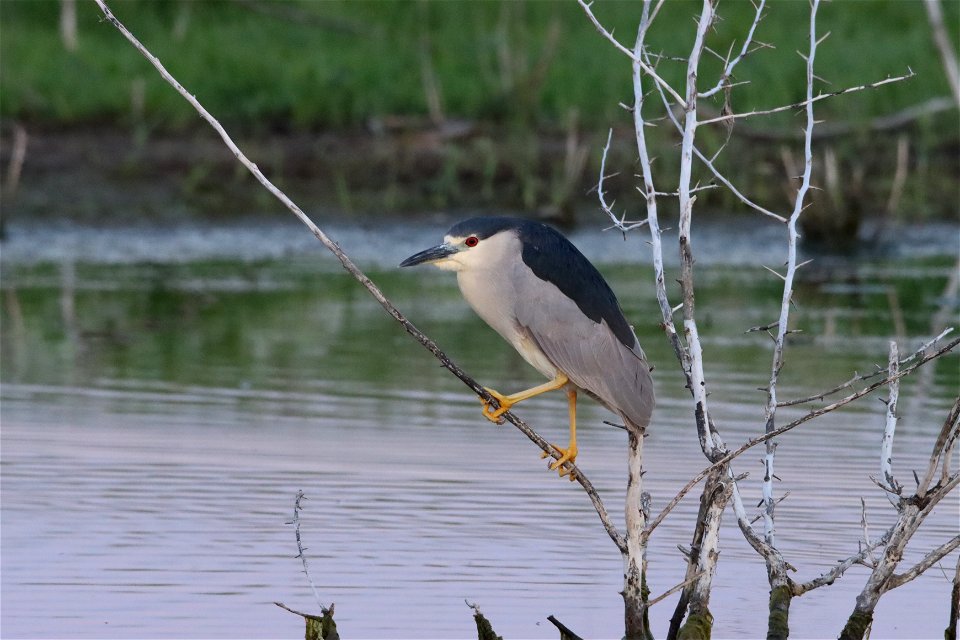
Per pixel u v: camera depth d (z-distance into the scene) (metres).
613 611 8.48
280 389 13.41
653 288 18.06
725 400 12.95
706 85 24.48
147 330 15.94
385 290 18.42
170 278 18.73
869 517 9.95
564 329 8.41
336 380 13.80
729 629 8.24
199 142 23.39
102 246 20.61
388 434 11.97
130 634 8.04
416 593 8.70
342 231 21.64
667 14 28.52
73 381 13.63
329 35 27.69
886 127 24.31
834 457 11.27
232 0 28.45
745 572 9.15
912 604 8.76
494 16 28.62
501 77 25.45
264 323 16.38
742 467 11.04
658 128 23.56
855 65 26.02
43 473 10.80
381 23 28.28
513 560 9.23
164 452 11.37
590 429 12.23
